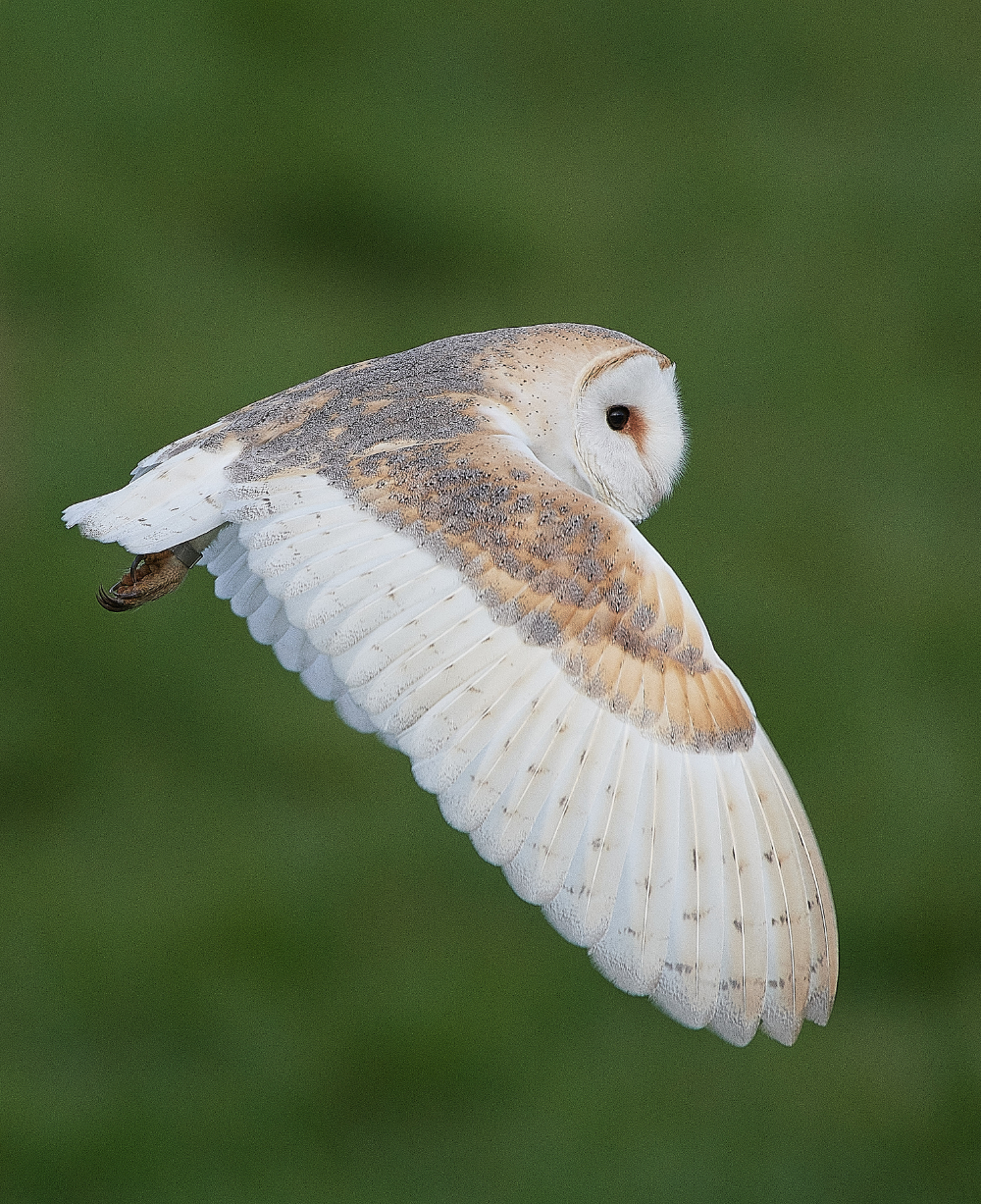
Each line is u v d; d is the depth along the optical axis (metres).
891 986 13.48
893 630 15.77
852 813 14.43
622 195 20.11
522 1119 12.29
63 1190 11.85
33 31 21.38
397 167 19.86
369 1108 12.34
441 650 6.15
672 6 22.92
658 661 6.30
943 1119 12.47
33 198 19.19
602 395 7.45
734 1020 6.05
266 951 13.00
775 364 18.39
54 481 16.27
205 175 19.77
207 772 14.30
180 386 17.31
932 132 21.52
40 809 14.06
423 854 13.83
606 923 5.97
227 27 21.78
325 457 6.64
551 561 6.33
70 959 12.88
